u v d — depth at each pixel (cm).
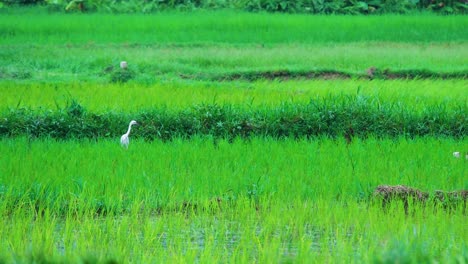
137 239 2348
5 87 4653
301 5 8512
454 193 2773
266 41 6756
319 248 2316
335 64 5753
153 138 3678
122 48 6300
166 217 2589
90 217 2570
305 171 3047
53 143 3438
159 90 4603
